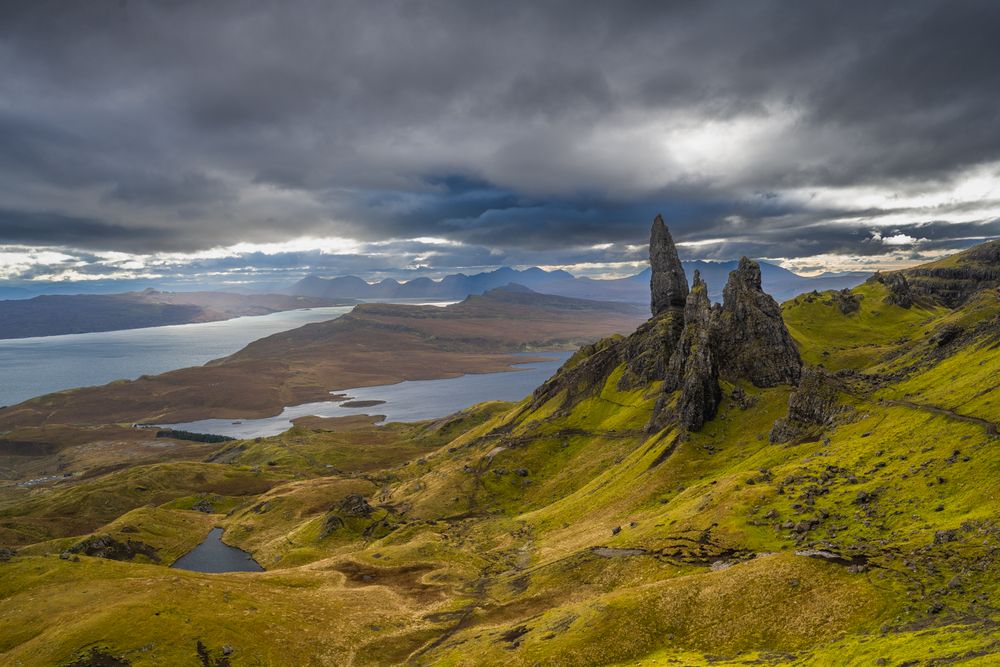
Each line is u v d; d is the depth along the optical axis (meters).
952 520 85.25
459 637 108.44
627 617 90.06
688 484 164.00
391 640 114.62
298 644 112.31
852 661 62.38
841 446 135.38
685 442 187.25
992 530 77.56
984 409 115.69
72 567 144.75
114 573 143.38
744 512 116.56
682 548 112.69
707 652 78.44
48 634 109.62
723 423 195.62
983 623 61.31
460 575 151.75
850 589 78.62
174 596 125.62
